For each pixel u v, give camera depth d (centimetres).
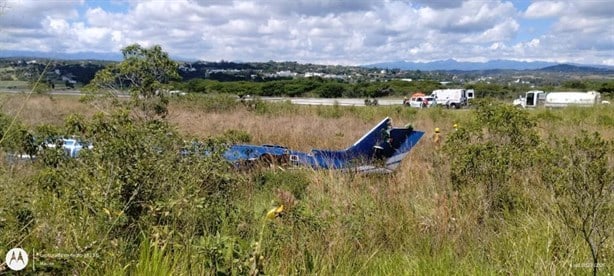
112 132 409
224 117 1658
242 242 343
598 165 384
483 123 604
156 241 320
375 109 2502
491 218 503
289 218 414
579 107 2509
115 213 342
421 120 1939
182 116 1050
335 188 570
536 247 416
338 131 1366
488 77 14550
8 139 405
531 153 555
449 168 611
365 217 477
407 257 418
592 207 380
